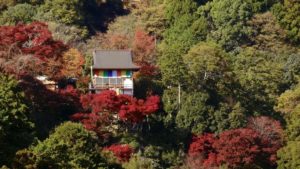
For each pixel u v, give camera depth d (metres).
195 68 111.81
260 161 101.44
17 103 76.19
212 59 112.31
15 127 74.44
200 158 100.69
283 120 112.38
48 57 111.56
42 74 109.06
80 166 74.69
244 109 108.94
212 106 106.69
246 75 117.44
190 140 104.88
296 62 127.00
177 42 131.88
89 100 102.75
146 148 101.31
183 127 105.62
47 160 69.06
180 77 110.12
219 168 98.38
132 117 101.19
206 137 102.62
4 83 79.75
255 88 114.81
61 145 73.19
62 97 103.12
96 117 100.12
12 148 70.75
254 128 104.94
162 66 112.06
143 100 105.62
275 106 114.31
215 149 101.25
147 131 104.81
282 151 101.62
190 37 131.38
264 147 102.38
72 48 120.12
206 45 118.19
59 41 115.81
